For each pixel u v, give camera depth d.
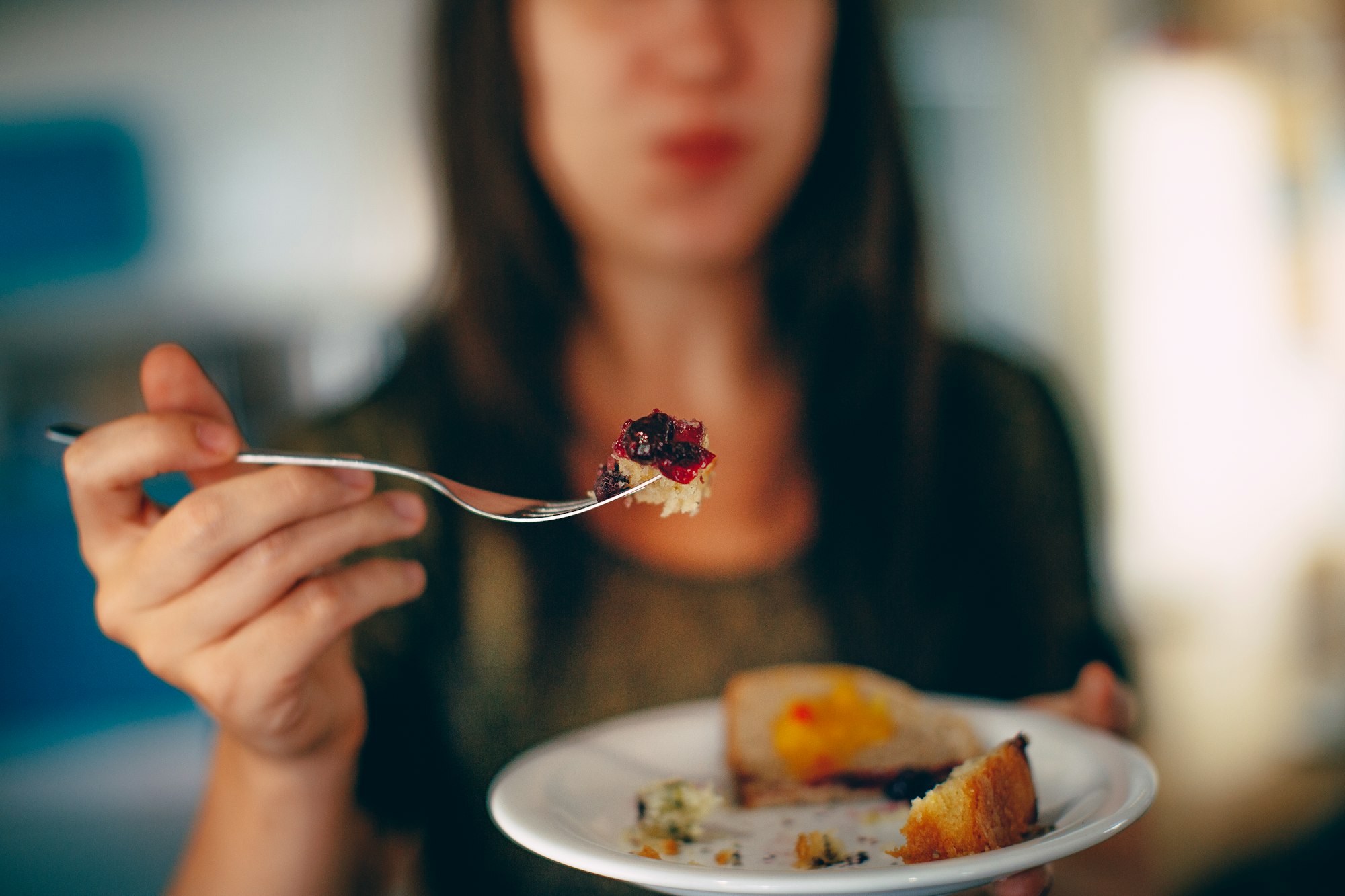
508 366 0.54
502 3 0.50
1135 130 1.21
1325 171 1.27
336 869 0.41
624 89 0.48
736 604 0.52
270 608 0.34
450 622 0.52
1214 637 1.19
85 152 1.01
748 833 0.35
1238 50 1.25
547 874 0.49
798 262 0.56
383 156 1.02
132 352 1.03
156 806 0.81
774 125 0.49
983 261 1.16
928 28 1.12
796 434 0.55
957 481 0.56
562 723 0.51
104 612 0.34
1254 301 1.27
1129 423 1.21
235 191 1.03
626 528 0.53
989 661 0.54
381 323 1.00
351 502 0.34
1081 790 0.34
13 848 0.75
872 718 0.39
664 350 0.55
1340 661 1.09
